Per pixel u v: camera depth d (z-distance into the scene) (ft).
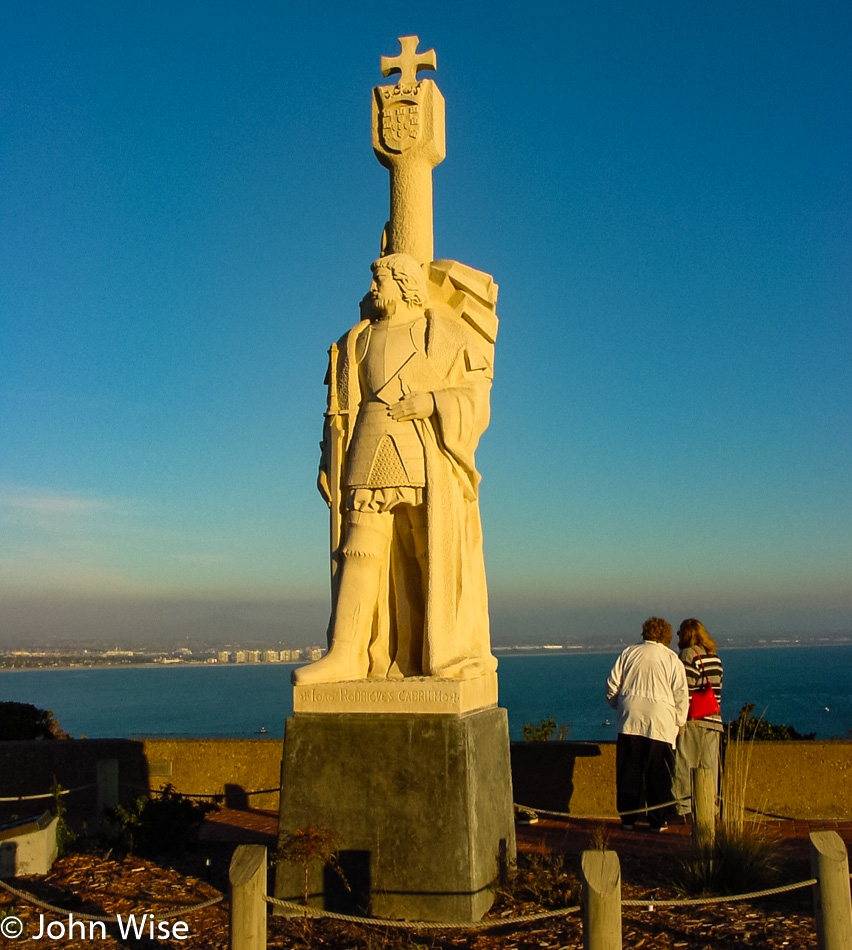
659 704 27.04
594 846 23.56
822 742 29.37
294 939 17.92
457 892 18.76
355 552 21.99
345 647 21.25
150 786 32.09
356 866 19.35
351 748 19.88
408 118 25.00
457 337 22.82
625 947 17.33
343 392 23.07
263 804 31.83
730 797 23.39
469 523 23.04
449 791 19.19
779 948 17.06
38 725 45.21
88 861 23.70
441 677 20.59
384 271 22.86
